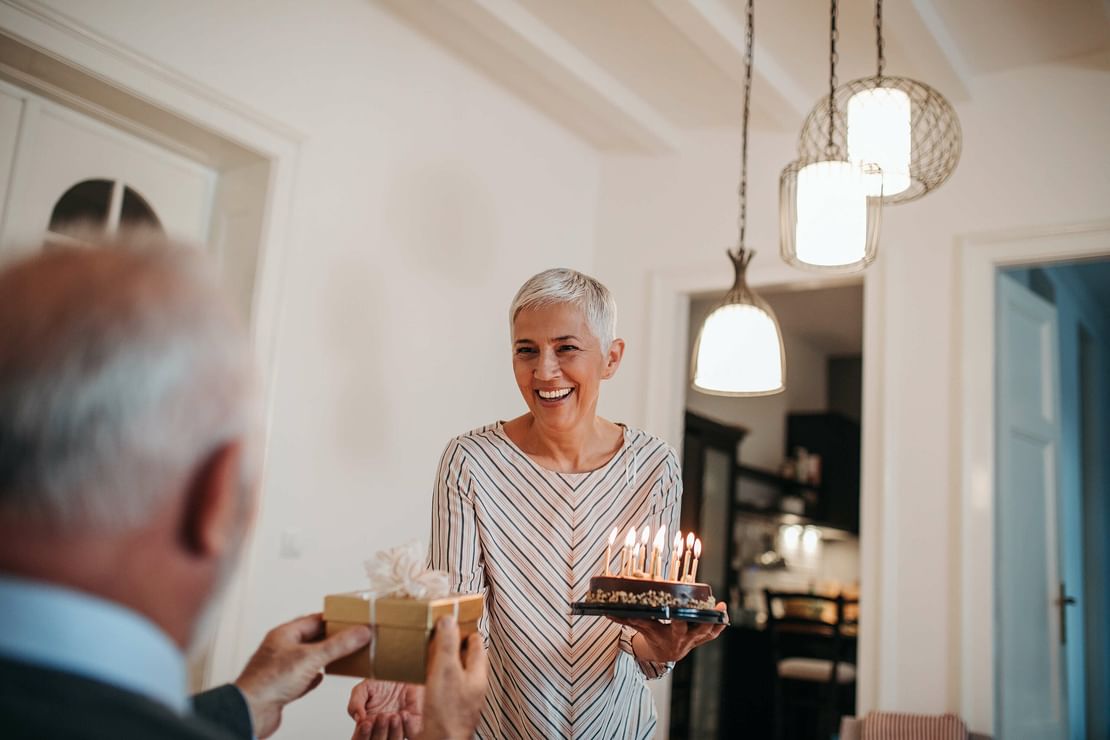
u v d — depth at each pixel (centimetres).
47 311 50
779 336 244
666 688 402
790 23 326
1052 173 343
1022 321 377
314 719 291
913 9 301
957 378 347
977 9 319
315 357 297
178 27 261
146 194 279
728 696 533
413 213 336
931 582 339
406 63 335
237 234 291
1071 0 310
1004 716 334
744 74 346
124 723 45
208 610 55
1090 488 542
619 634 160
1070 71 345
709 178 411
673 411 409
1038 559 370
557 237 410
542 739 157
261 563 277
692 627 138
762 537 623
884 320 361
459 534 164
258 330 280
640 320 416
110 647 47
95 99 255
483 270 367
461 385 354
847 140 236
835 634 489
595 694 159
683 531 478
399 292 329
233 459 54
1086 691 509
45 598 47
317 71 302
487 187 370
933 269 357
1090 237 333
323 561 296
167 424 50
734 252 400
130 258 54
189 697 78
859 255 214
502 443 169
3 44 228
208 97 268
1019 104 352
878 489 353
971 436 343
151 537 51
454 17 332
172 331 51
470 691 90
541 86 379
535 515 165
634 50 354
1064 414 489
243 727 80
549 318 166
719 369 241
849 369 748
